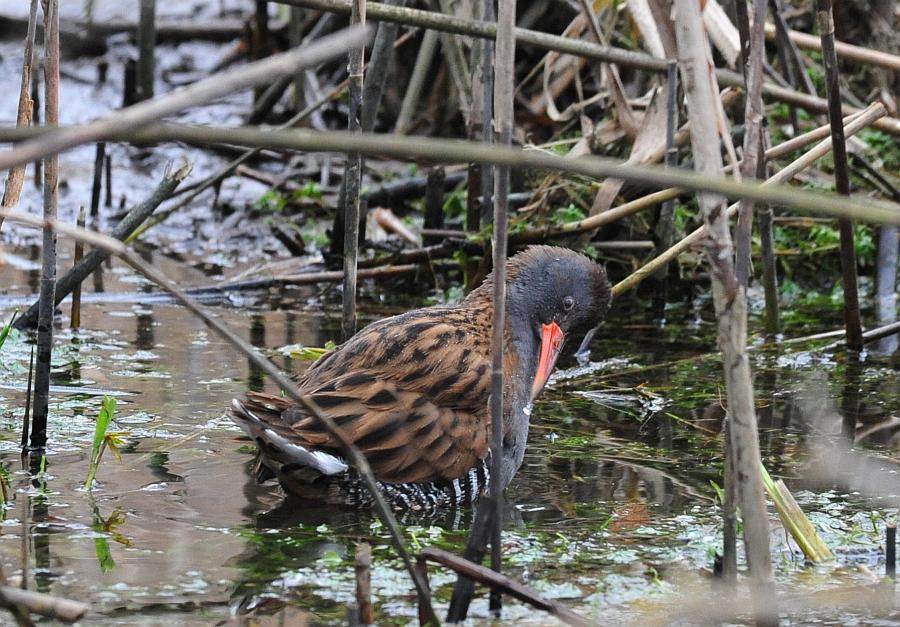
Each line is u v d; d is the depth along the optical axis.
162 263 16.95
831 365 13.27
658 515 9.31
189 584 7.89
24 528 8.65
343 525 9.06
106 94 21.84
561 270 10.91
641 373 13.01
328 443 9.02
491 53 12.89
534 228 15.62
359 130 11.01
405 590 7.96
